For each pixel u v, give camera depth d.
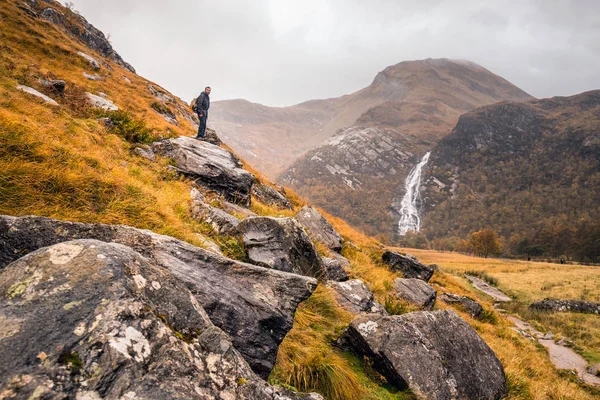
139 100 35.69
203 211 8.12
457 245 180.75
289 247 7.34
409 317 6.71
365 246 26.59
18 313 1.98
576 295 39.94
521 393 7.51
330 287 8.66
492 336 17.39
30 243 3.06
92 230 3.53
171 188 9.48
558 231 158.75
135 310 2.21
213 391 2.23
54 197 4.93
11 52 26.50
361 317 6.28
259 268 4.64
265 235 7.34
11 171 4.76
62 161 5.95
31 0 49.28
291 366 4.60
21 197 4.58
